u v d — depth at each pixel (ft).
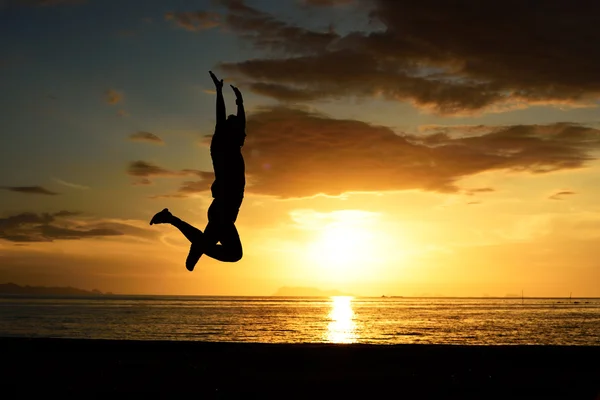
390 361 45.16
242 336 150.71
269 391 32.14
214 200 18.86
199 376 37.04
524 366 43.52
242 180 18.98
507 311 470.39
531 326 225.56
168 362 43.32
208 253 18.43
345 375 38.06
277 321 258.78
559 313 412.98
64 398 29.73
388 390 32.86
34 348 52.13
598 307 637.71
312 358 46.16
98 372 38.34
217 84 19.13
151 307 520.42
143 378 36.09
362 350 51.55
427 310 508.12
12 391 31.58
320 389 32.94
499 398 30.91
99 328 185.68
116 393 31.12
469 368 42.04
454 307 645.92
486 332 182.80
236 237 18.61
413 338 152.05
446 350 52.26
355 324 238.89
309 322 252.83
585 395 31.89
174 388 32.73
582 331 189.26
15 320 239.91
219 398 30.14
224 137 18.99
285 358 46.03
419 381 35.91
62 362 43.14
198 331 173.68
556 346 56.95
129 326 200.13
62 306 516.32
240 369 40.32
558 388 33.91
